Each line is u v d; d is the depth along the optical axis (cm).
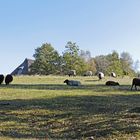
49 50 16312
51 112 3575
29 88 5350
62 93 4712
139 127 2848
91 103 3894
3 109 3750
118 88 5531
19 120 3409
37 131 3075
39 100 4162
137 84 5325
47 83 6725
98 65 16925
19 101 4131
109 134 2780
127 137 2677
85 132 2927
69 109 3650
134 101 4062
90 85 6197
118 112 3431
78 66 15412
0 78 6203
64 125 3206
